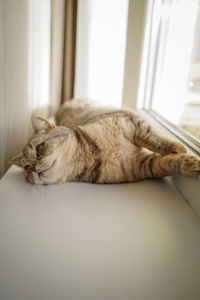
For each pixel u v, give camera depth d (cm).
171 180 103
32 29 152
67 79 221
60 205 83
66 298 47
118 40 204
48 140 94
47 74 194
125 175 101
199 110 118
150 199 87
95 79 215
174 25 164
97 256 59
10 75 135
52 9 186
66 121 148
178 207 82
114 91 216
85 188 97
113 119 108
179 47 151
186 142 109
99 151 101
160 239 66
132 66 200
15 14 128
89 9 193
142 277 53
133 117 109
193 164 78
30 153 92
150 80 199
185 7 141
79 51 203
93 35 205
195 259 59
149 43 188
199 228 71
